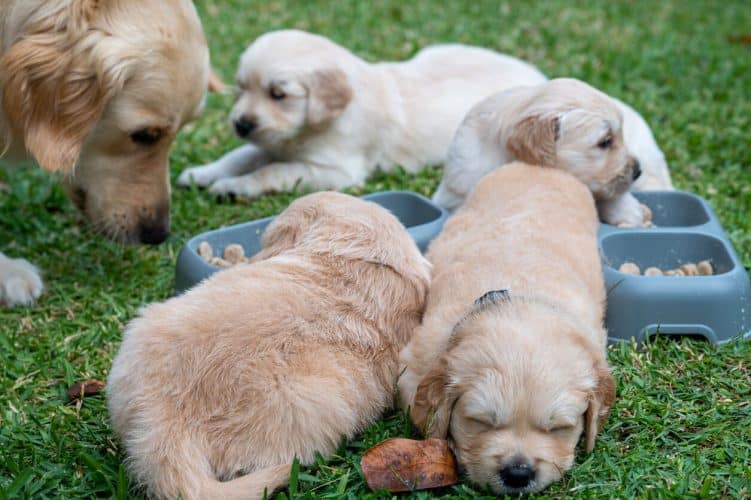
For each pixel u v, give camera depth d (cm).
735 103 202
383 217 130
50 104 139
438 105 182
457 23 248
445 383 117
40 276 149
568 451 116
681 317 135
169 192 152
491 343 116
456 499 115
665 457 120
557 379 114
